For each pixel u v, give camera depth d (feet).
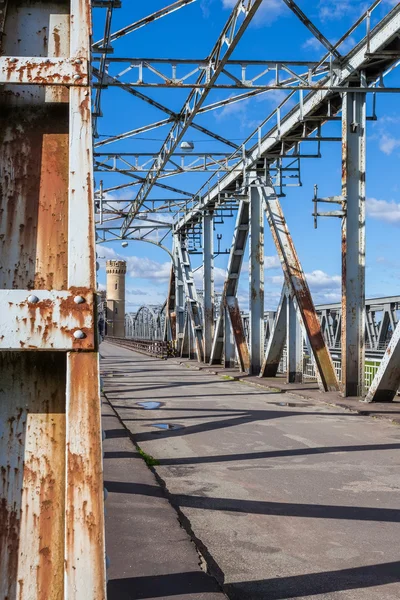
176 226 122.62
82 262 6.55
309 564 15.62
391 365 45.14
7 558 6.40
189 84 47.93
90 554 5.89
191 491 22.90
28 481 6.56
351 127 50.52
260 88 48.21
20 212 7.27
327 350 56.80
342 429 36.83
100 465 6.07
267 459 28.78
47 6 8.18
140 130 65.46
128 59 47.60
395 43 44.60
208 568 14.71
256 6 37.04
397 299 78.23
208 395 56.54
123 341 227.81
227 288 88.43
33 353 6.80
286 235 65.10
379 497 22.06
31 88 7.89
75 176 6.86
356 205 50.67
